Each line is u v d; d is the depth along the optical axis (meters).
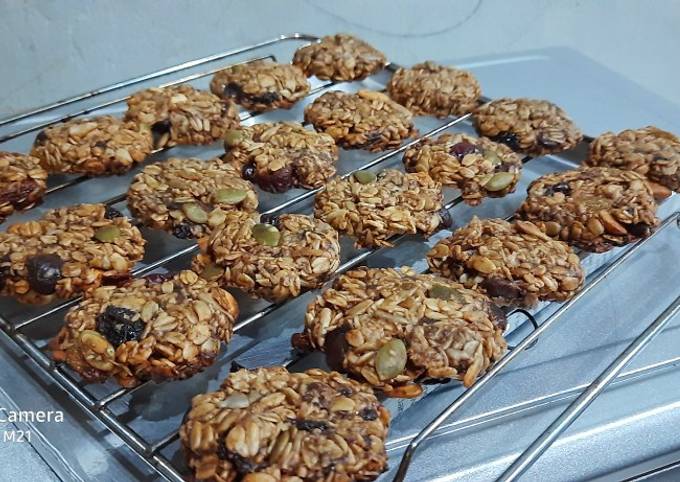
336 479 0.30
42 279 0.37
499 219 0.42
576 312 0.40
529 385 0.37
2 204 0.42
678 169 0.45
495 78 0.60
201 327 0.35
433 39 0.67
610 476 0.34
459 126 0.52
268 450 0.30
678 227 0.45
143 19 0.57
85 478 0.32
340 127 0.48
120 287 0.37
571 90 0.59
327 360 0.35
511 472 0.31
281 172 0.45
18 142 0.51
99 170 0.45
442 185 0.46
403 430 0.35
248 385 0.33
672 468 0.35
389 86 0.53
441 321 0.35
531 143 0.48
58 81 0.56
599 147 0.47
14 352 0.37
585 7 0.70
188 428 0.31
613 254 0.43
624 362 0.34
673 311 0.37
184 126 0.48
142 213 0.42
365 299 0.36
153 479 0.33
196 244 0.41
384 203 0.42
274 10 0.62
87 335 0.34
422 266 0.43
